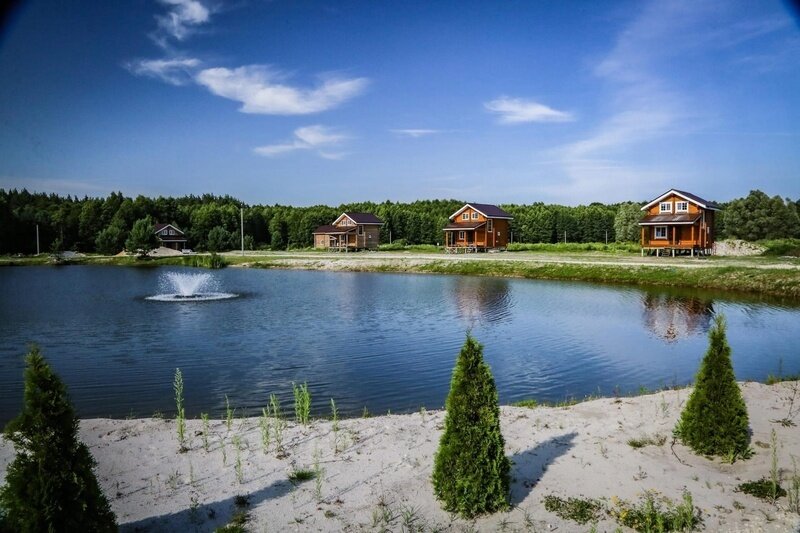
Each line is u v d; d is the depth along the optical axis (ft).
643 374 50.21
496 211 242.58
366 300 105.70
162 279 160.66
